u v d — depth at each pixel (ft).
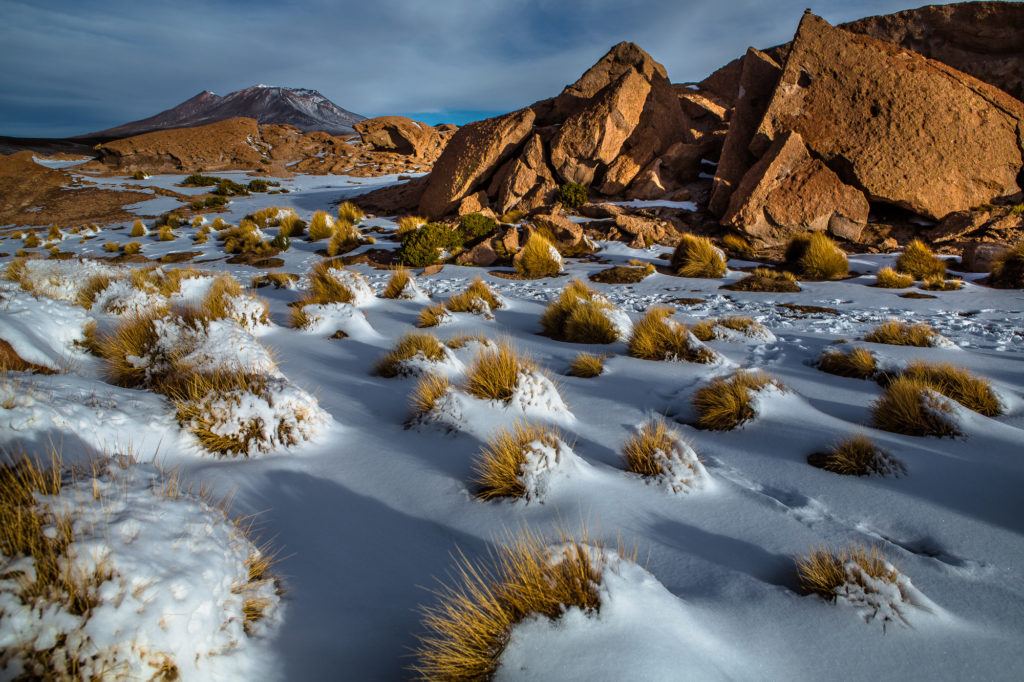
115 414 12.79
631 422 16.14
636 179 72.74
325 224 70.64
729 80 101.65
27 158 152.97
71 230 89.56
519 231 59.57
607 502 11.10
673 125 77.10
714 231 59.26
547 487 11.56
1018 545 9.71
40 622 5.89
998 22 67.31
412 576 9.27
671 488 11.76
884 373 18.45
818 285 40.83
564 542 8.29
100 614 6.14
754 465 13.33
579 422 16.11
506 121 79.92
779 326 29.14
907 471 12.44
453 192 79.61
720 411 15.65
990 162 53.01
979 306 32.55
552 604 7.23
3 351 14.53
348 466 13.10
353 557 9.75
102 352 19.26
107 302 27.53
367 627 8.04
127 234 84.02
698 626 7.48
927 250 44.47
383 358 21.09
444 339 25.89
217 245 70.74
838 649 7.28
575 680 6.24
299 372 20.65
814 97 56.39
